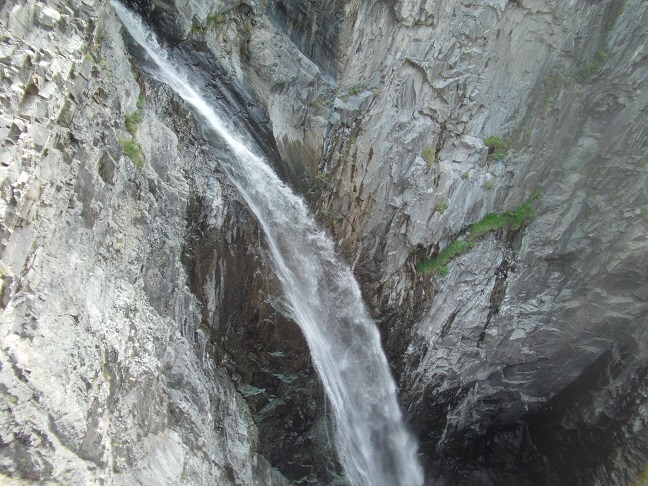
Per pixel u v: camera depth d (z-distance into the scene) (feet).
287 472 49.44
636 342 46.91
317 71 41.14
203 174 38.75
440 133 45.47
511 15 42.29
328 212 46.24
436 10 40.52
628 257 45.34
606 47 44.52
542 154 47.62
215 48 37.81
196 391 36.60
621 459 46.75
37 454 20.49
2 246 20.20
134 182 31.37
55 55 23.36
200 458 34.47
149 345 31.55
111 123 29.43
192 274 39.37
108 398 26.68
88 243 26.53
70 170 24.95
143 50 35.60
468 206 48.03
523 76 45.01
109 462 25.59
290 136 42.29
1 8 20.74
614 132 45.78
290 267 45.98
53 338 22.70
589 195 47.65
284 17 39.34
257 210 42.91
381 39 41.04
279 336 46.80
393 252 48.47
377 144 44.45
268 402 48.34
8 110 20.49
